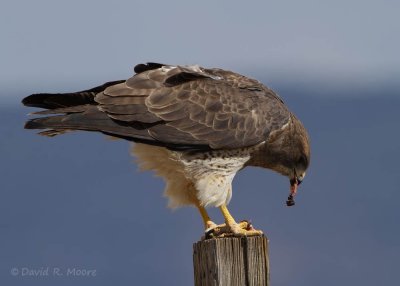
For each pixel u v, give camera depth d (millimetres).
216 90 12641
